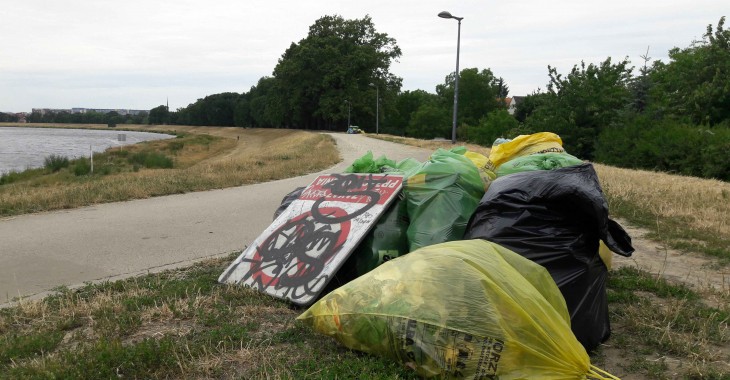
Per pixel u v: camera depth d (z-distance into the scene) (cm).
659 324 403
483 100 8375
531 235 366
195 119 13625
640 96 3531
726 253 630
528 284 315
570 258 360
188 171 1584
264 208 1012
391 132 9762
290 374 312
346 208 491
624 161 2914
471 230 399
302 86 7569
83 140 9094
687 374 329
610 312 436
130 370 319
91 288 498
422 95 10050
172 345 344
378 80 7619
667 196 1023
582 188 360
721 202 966
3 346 355
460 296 298
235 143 7406
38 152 5659
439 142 4028
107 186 1182
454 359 289
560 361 286
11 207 950
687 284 519
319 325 349
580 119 3384
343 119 7481
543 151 645
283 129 8150
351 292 338
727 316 416
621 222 828
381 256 456
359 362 317
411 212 466
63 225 831
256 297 446
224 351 346
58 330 390
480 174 488
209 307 428
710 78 3080
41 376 305
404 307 309
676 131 2631
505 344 284
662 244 691
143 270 580
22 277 559
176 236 759
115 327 387
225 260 608
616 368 341
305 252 468
